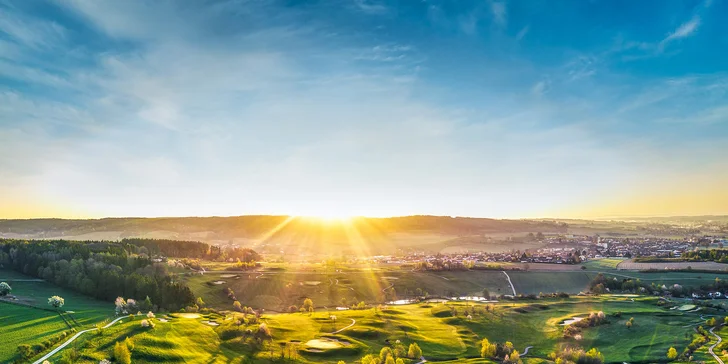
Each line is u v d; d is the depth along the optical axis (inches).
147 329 5600.4
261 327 6466.5
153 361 4758.9
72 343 4926.2
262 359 5497.1
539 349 6899.6
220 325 6628.9
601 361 6067.9
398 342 6619.1
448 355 6284.5
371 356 5457.7
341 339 6574.8
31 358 4446.4
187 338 5629.9
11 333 5147.6
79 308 7047.2
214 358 5196.9
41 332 5241.1
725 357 6127.0
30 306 6697.8
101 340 5083.7
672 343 7027.6
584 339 7303.2
